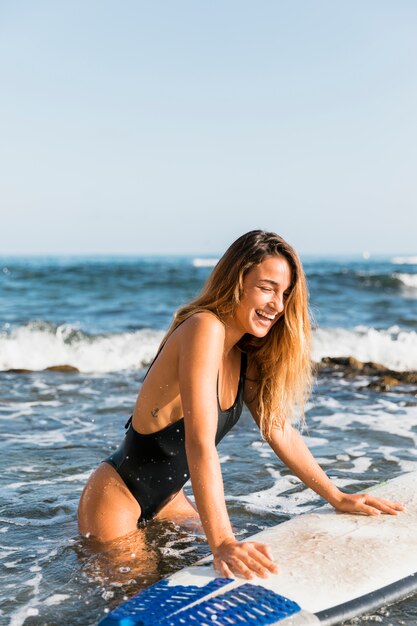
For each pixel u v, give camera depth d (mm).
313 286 22797
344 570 2684
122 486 3240
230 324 2967
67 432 5723
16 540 3369
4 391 7715
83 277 25516
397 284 23438
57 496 4059
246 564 2621
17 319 14281
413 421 6156
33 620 2566
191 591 2504
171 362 2939
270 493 4109
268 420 3268
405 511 3248
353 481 4348
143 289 21781
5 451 5074
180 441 3133
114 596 2762
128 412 6570
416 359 11094
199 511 2730
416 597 2666
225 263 2932
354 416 6379
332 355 11164
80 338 11508
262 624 2311
